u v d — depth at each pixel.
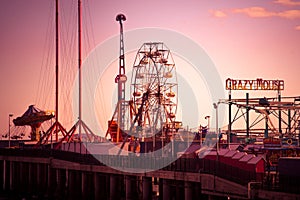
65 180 138.12
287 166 86.88
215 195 91.50
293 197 75.19
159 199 109.00
